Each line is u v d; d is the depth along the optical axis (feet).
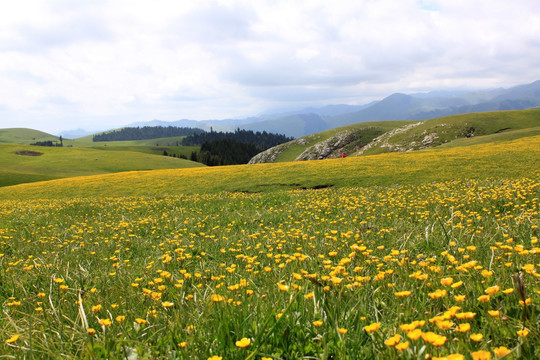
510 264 10.40
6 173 223.51
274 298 10.04
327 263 13.34
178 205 53.93
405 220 25.14
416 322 6.32
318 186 97.45
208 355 7.53
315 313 8.65
